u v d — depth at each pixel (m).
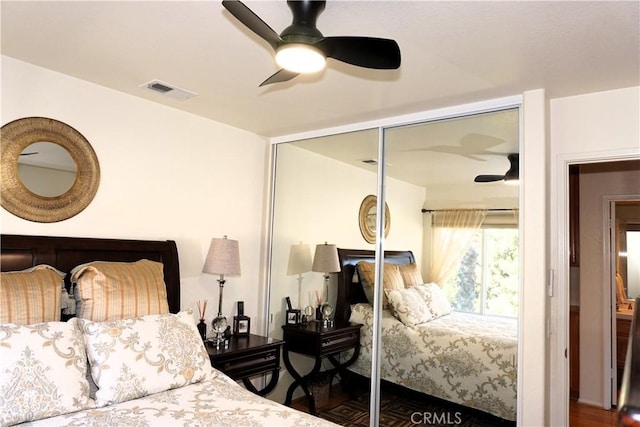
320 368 3.68
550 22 1.88
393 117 3.38
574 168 4.51
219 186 3.66
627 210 5.69
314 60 1.81
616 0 1.70
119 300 2.49
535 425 2.52
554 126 2.79
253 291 3.96
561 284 2.73
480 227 2.98
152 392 2.21
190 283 3.41
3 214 2.46
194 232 3.45
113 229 2.94
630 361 0.60
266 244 4.08
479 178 3.00
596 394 4.30
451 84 2.63
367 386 3.44
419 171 3.29
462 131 3.10
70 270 2.63
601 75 2.40
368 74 2.53
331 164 3.78
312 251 3.84
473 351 2.96
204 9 1.91
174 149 3.31
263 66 2.48
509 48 2.14
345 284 3.63
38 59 2.49
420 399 3.18
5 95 2.46
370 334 3.46
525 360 2.57
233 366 3.10
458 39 2.06
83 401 2.00
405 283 3.30
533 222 2.60
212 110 3.32
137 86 2.87
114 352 2.18
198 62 2.46
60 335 2.07
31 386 1.87
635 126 2.54
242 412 2.04
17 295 2.16
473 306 2.99
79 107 2.77
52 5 1.91
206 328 3.43
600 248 4.37
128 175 3.03
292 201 4.02
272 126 3.73
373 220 3.50
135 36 2.17
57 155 2.67
